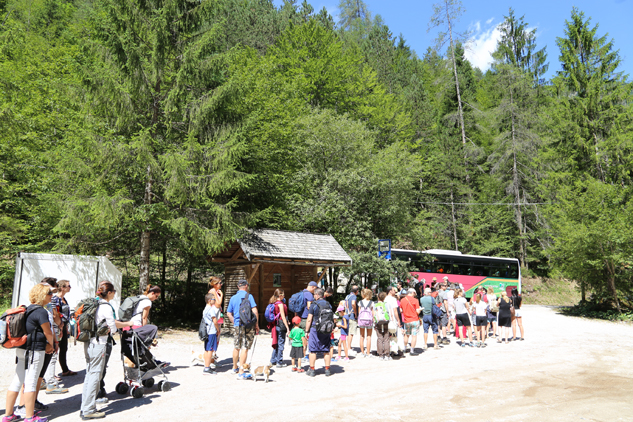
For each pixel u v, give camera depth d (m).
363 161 23.05
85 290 12.38
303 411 6.25
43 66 19.27
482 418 6.07
